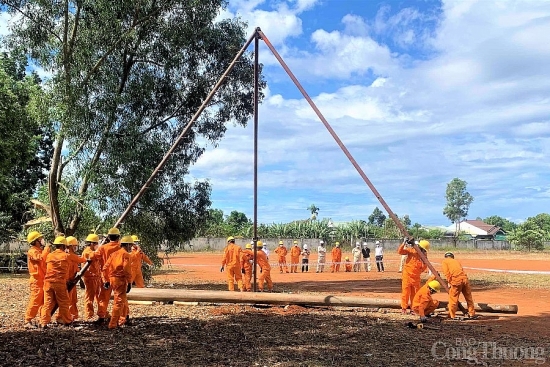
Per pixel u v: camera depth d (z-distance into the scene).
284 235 63.31
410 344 9.51
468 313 12.68
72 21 19.36
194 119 15.08
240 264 16.88
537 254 58.78
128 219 18.86
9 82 21.20
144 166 18.83
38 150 31.67
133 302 14.27
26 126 19.53
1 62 22.67
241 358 8.27
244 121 22.25
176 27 19.39
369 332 10.62
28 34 18.33
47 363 7.81
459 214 113.56
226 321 11.81
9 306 13.60
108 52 18.75
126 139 18.72
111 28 18.55
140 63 19.94
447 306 13.21
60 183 19.98
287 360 8.16
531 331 10.92
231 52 21.00
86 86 18.36
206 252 57.03
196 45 20.45
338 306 13.83
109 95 18.55
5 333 10.08
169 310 13.32
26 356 8.20
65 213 19.92
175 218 20.50
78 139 18.44
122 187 18.59
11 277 24.11
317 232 62.84
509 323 11.90
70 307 11.84
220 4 20.75
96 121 18.27
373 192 13.57
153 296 14.05
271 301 13.77
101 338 9.77
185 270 30.88
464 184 114.00
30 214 29.00
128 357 8.29
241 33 21.44
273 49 15.14
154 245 20.27
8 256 28.08
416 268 13.13
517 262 40.97
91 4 18.06
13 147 18.44
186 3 19.39
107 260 10.98
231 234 64.69
